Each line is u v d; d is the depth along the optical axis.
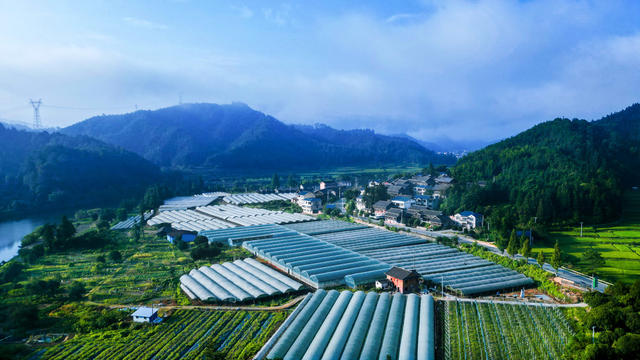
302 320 68.81
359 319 67.62
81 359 60.53
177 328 70.50
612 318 59.28
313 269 95.25
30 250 117.44
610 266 96.69
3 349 61.28
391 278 88.12
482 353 59.59
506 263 100.00
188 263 110.06
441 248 117.75
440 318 72.19
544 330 65.44
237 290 84.62
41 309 78.94
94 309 79.06
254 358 58.38
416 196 183.00
